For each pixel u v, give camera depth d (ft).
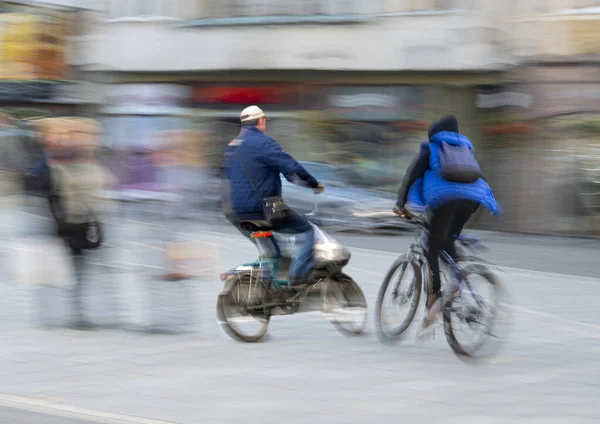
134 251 60.23
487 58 141.49
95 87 174.91
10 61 177.78
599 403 39.93
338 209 120.26
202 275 60.08
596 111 132.77
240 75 162.30
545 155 136.36
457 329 47.44
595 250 115.96
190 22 163.63
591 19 133.08
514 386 42.73
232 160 51.67
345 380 43.34
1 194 121.49
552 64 135.44
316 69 154.51
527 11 137.59
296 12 156.15
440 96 147.84
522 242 124.57
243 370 45.01
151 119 169.37
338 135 154.61
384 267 85.97
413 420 36.86
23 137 153.17
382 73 151.64
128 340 51.49
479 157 143.43
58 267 55.26
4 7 176.14
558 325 58.80
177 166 59.16
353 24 152.25
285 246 52.29
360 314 53.72
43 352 48.37
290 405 38.88
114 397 39.86
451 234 48.39
